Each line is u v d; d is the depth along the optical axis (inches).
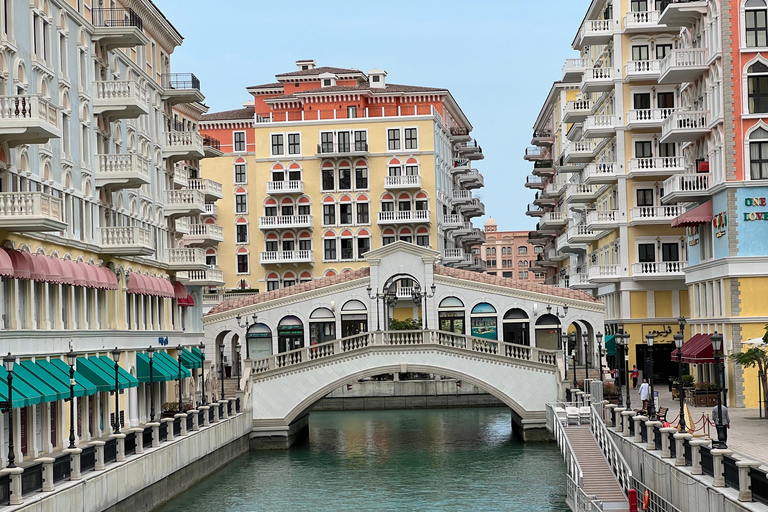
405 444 2313.0
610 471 1525.6
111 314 1878.7
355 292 2910.9
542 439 2217.0
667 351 2704.2
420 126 4013.3
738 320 1884.8
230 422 2038.6
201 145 2470.5
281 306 2930.6
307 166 4045.3
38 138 1352.1
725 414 1344.7
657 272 2652.6
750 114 1894.7
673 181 2055.9
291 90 4306.1
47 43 1568.7
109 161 1793.8
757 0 1895.9
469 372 2226.9
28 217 1301.7
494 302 2854.3
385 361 2245.3
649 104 2721.5
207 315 2925.7
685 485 1130.7
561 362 2212.1
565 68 3521.2
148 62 2239.2
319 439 2455.7
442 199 4185.5
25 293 1457.9
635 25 2691.9
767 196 1894.7
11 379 1112.8
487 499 1622.8
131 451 1417.3
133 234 1791.3
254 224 4190.5
